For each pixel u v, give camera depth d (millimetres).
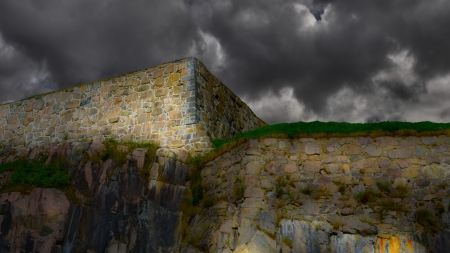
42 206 17531
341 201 15312
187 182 17922
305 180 15875
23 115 23500
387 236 14445
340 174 15797
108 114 20984
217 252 15219
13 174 19469
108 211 17281
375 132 16234
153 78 20656
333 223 14898
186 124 19109
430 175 15328
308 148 16391
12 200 17953
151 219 16906
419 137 15953
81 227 17141
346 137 16375
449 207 14711
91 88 22000
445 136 15805
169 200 17297
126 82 21250
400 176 15469
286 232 14859
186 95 19562
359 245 14352
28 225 17266
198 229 16328
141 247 16438
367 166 15781
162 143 19188
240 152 16906
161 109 19859
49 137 22078
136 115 20297
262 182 15969
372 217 14906
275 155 16438
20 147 22672
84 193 18031
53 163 19703
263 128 18281
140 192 17438
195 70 19969
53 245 16844
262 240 14758
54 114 22531
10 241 17156
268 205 15531
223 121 21312
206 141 18656
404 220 14727
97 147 19219
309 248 14516
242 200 15758
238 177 16438
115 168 18156
